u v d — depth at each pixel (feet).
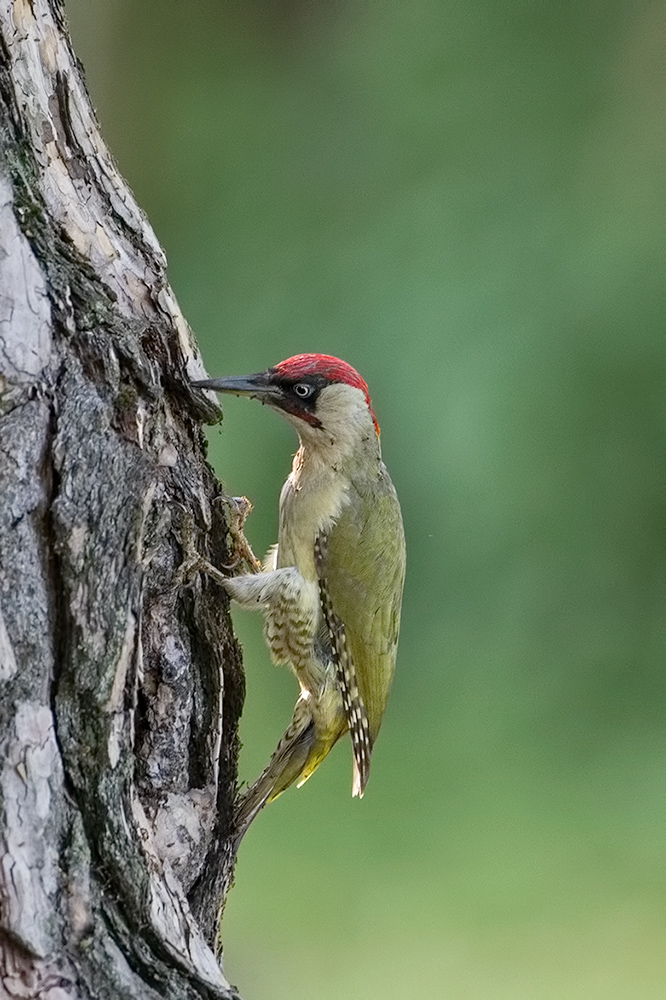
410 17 46.37
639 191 42.06
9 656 17.04
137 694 18.89
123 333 18.72
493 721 42.52
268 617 26.96
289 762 27.35
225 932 40.96
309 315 42.91
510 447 38.68
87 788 17.53
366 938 40.01
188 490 21.11
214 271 46.75
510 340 39.45
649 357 39.52
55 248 18.57
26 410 17.53
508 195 42.75
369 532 27.22
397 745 43.04
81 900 17.31
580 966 38.45
